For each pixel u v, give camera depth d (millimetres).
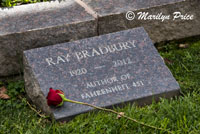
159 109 2271
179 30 2883
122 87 2332
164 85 2361
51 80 2316
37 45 2562
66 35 2600
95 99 2273
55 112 2201
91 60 2410
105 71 2381
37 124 2211
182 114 2207
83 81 2330
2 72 2555
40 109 2346
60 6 2719
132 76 2379
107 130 2119
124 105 2291
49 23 2562
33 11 2662
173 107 2248
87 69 2375
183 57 2766
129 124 2152
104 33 2703
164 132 2119
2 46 2486
